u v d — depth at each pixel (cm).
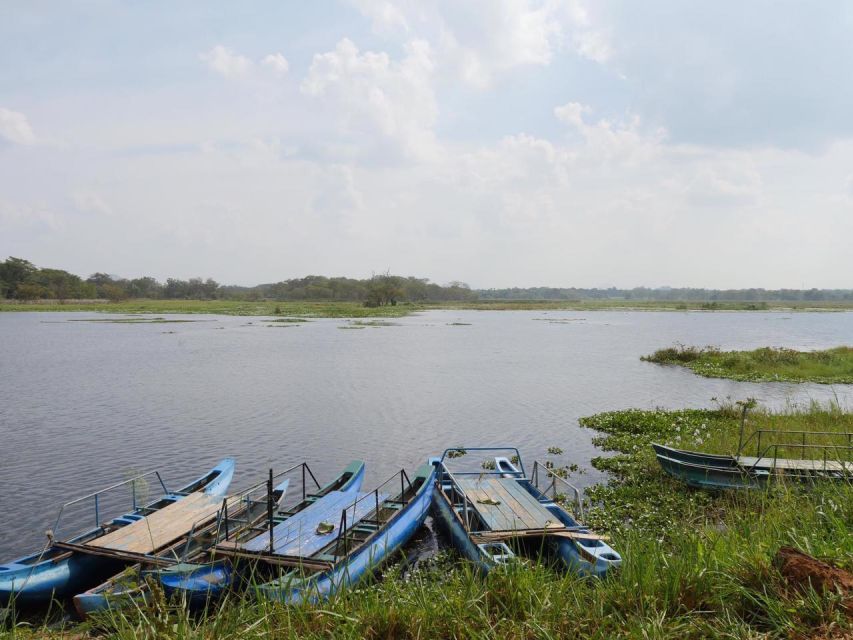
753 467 1366
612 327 9088
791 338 7138
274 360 4462
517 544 991
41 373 3750
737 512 995
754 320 11750
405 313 12381
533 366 4284
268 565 994
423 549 1243
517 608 624
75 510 1446
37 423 2388
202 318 10162
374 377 3669
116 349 5178
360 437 2191
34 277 16550
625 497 1469
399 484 1675
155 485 1647
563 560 941
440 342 6116
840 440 1734
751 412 2294
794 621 512
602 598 615
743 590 568
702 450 1742
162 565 955
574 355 5053
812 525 761
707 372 3838
